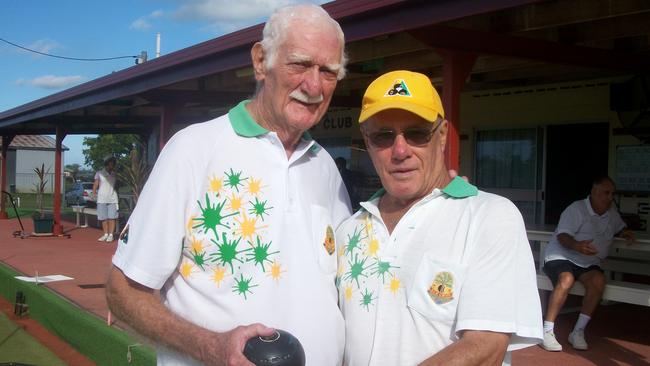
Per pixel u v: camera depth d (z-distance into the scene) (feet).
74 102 38.01
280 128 6.83
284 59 6.55
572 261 16.74
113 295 6.39
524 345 5.85
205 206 6.41
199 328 5.88
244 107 6.89
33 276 27.02
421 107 6.31
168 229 6.33
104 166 43.27
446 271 5.99
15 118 50.80
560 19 15.72
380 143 6.57
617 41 21.16
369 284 6.54
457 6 13.91
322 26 6.61
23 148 144.97
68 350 18.02
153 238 6.27
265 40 6.72
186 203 6.43
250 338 5.45
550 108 29.99
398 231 6.50
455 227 6.16
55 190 47.24
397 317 6.25
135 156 44.42
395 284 6.31
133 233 6.36
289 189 6.77
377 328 6.32
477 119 33.37
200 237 6.39
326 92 6.83
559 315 20.58
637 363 15.34
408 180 6.47
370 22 16.33
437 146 6.63
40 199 77.61
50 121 47.19
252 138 6.69
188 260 6.51
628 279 24.62
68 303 19.75
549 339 16.48
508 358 6.17
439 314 5.97
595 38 18.53
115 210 42.75
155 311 6.17
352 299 6.69
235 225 6.40
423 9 14.76
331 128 41.14
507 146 32.42
